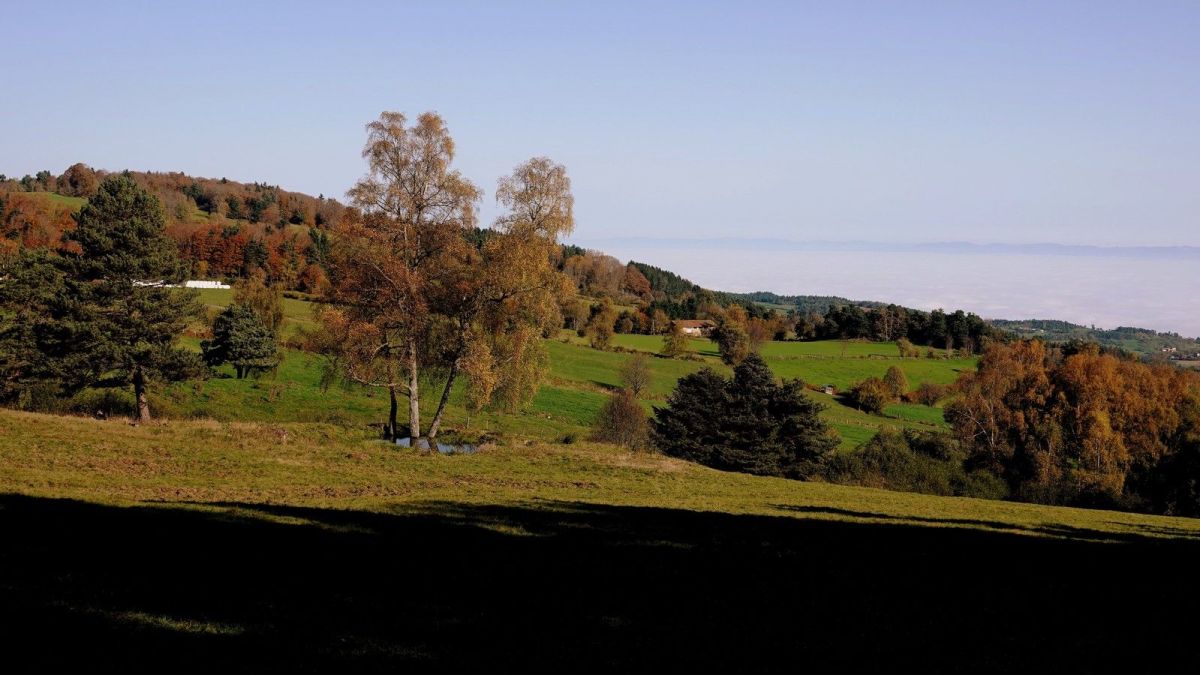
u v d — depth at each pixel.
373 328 39.78
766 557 18.80
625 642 12.02
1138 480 69.94
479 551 17.48
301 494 26.41
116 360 50.91
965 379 88.12
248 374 75.81
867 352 159.88
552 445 43.09
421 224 41.78
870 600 15.25
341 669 10.19
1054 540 24.95
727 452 67.62
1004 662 12.09
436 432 42.84
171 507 20.23
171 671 9.79
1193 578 18.98
